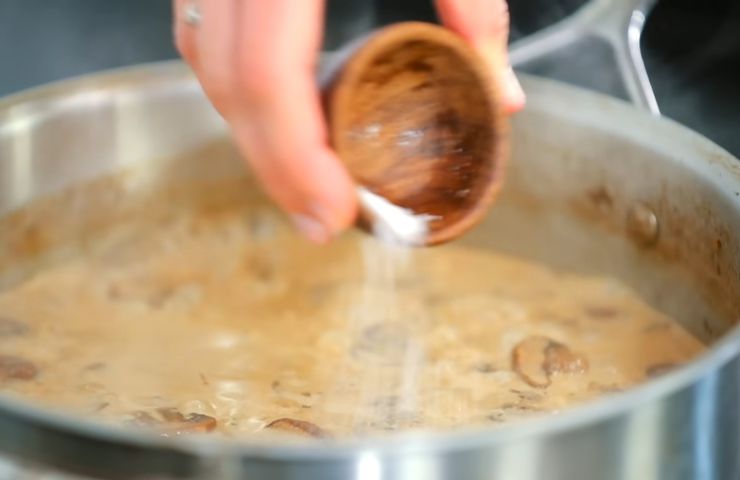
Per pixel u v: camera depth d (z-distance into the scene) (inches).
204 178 28.3
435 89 20.1
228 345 25.9
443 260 28.6
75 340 26.0
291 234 29.3
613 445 17.8
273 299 27.5
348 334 26.3
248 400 23.8
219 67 18.8
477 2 20.3
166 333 26.3
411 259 28.7
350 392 24.1
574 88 26.0
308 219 18.8
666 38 30.5
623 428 17.8
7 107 26.0
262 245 29.1
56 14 33.0
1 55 32.8
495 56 20.7
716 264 24.0
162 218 28.5
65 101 26.4
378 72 19.6
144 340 26.1
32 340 26.0
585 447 17.6
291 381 24.5
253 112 18.6
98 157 27.1
